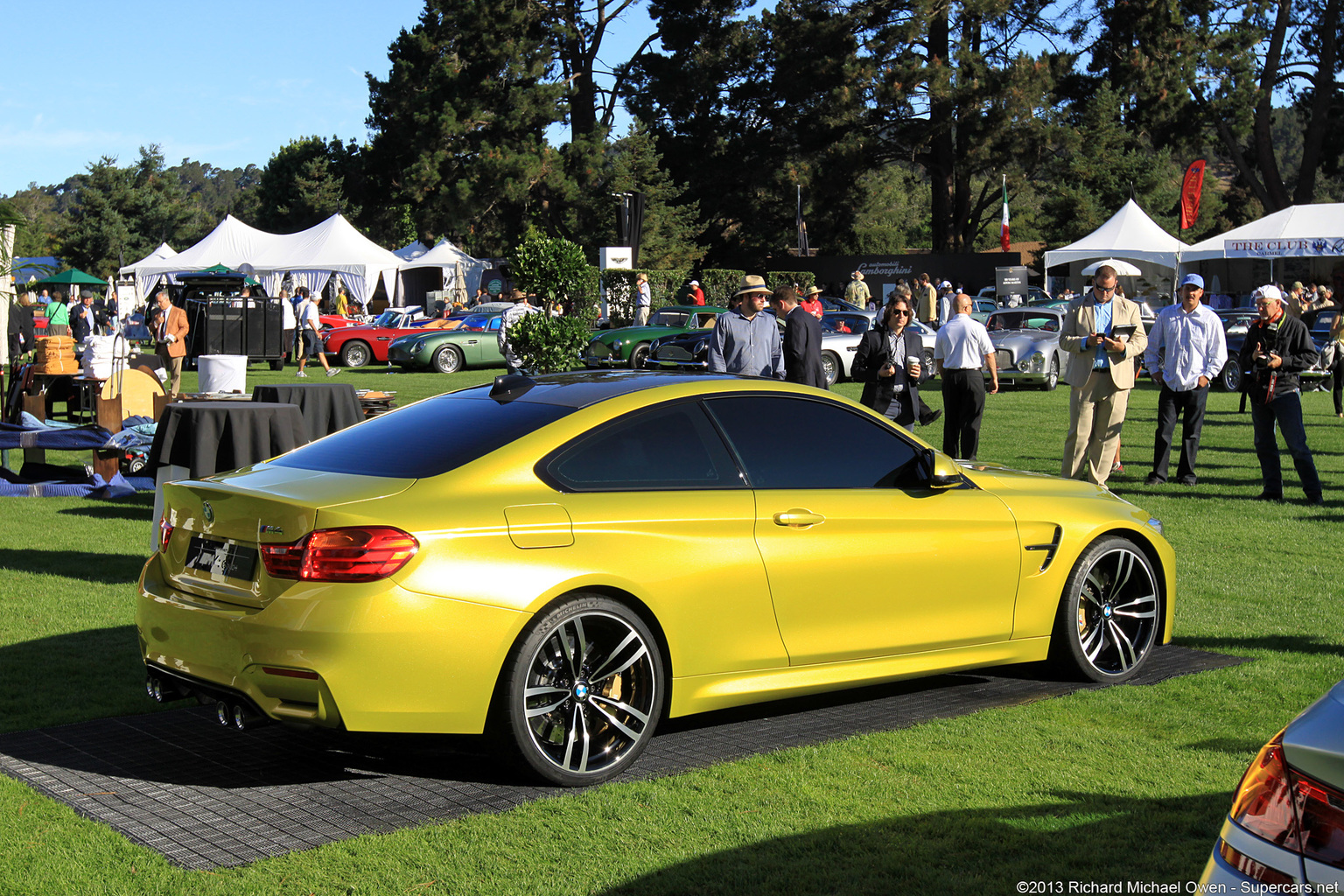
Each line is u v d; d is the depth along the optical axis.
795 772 4.29
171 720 4.93
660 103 60.38
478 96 55.59
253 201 94.94
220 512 4.19
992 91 51.34
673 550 4.37
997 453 13.55
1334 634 6.30
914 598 4.95
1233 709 5.03
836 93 53.31
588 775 4.19
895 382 11.34
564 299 18.11
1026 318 24.38
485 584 3.97
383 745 4.64
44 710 5.00
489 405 4.73
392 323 30.97
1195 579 7.61
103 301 44.69
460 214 54.66
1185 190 37.03
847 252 64.25
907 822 3.82
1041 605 5.31
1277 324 10.61
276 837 3.71
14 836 3.70
